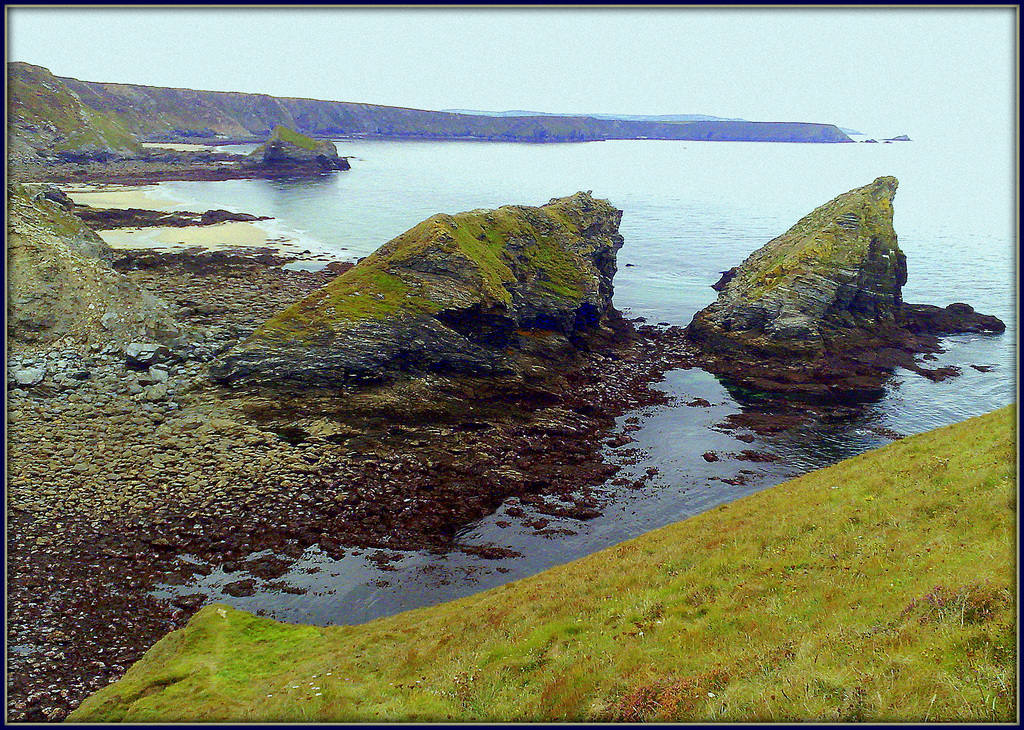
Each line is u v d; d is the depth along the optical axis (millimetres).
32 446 45469
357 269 65250
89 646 29141
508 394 58938
